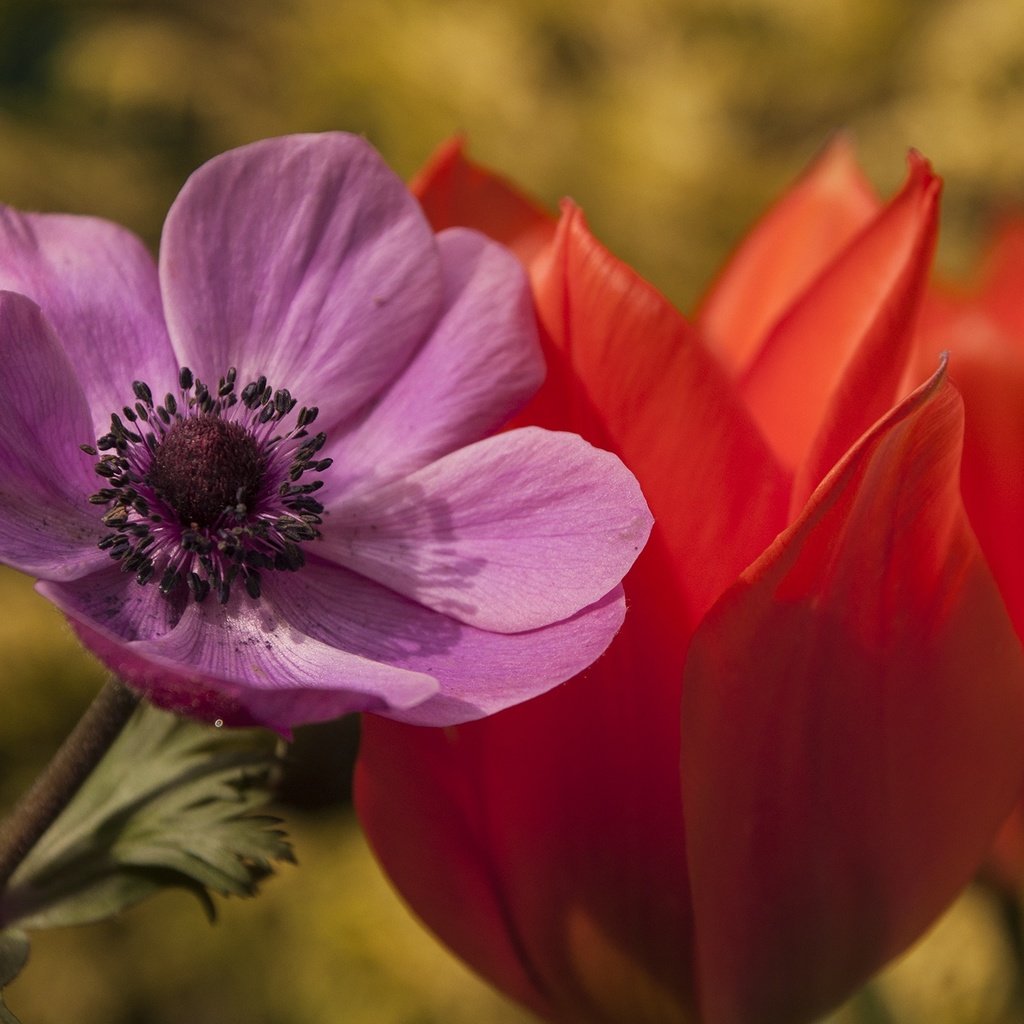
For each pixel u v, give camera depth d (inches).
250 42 53.5
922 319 14.9
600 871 13.6
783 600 12.6
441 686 12.5
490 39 49.6
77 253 13.5
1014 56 50.1
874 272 13.4
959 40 51.3
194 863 14.0
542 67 52.9
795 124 54.8
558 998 14.1
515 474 12.9
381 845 13.8
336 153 13.3
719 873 13.2
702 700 12.8
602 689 13.2
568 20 53.1
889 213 13.4
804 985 13.6
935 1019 25.8
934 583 12.8
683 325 12.8
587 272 12.9
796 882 13.3
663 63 52.1
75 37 53.7
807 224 15.0
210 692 11.8
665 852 13.5
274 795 14.1
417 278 13.3
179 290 13.3
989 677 13.1
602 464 12.7
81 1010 40.5
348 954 39.8
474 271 13.3
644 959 13.7
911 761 13.1
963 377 14.1
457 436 13.2
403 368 13.4
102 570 13.1
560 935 13.8
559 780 13.4
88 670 40.1
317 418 13.4
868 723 13.0
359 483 13.2
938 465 12.5
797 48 53.4
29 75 54.7
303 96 49.8
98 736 13.0
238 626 13.0
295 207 13.3
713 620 12.6
